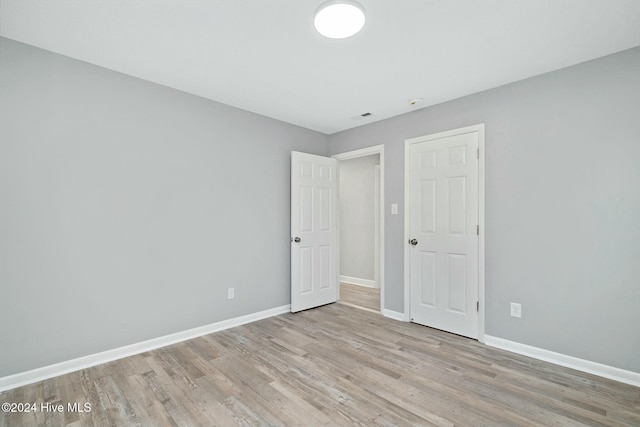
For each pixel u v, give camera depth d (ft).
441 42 6.97
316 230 13.26
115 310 8.38
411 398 6.51
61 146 7.59
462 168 9.98
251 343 9.36
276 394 6.64
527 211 8.64
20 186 7.07
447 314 10.34
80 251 7.85
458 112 10.07
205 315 10.18
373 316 12.05
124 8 5.85
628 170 7.17
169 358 8.36
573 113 7.91
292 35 6.74
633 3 5.61
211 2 5.67
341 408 6.17
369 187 17.15
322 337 9.85
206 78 8.84
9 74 6.95
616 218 7.32
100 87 8.16
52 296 7.45
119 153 8.47
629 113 7.16
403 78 8.75
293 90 9.59
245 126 11.32
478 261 9.59
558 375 7.47
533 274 8.53
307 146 13.55
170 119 9.44
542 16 6.03
